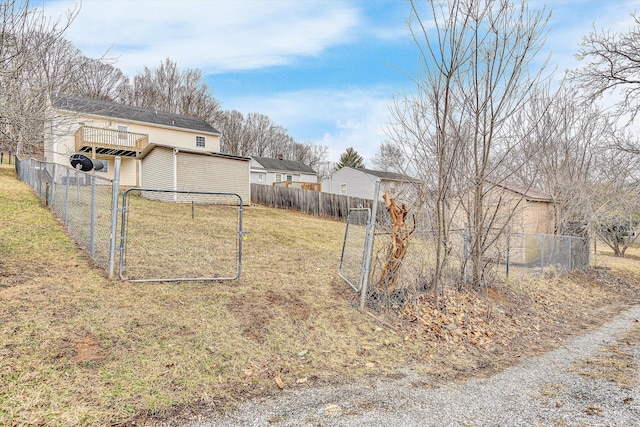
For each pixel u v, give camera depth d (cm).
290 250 879
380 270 571
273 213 1620
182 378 320
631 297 962
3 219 767
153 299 463
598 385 363
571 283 969
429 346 463
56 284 464
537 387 358
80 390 281
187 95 4000
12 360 298
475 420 285
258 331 429
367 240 554
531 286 823
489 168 673
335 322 488
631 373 400
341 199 1841
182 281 547
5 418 239
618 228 1686
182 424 263
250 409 290
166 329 395
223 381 328
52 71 563
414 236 591
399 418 285
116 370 313
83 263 566
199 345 376
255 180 3316
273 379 345
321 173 5597
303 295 561
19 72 462
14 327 344
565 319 679
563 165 1182
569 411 303
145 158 1678
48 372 293
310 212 1972
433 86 557
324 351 414
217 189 1616
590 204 1201
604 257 1538
